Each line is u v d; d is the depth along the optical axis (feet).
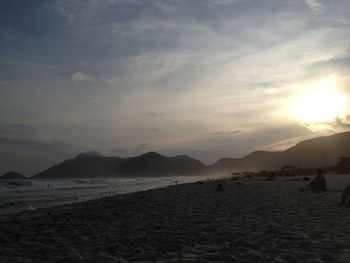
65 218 47.83
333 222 37.96
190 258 24.08
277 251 25.49
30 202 84.28
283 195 75.36
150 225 38.68
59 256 25.49
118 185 218.59
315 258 23.49
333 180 149.48
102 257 24.66
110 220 44.11
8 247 28.84
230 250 25.96
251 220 40.50
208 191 99.71
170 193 95.61
